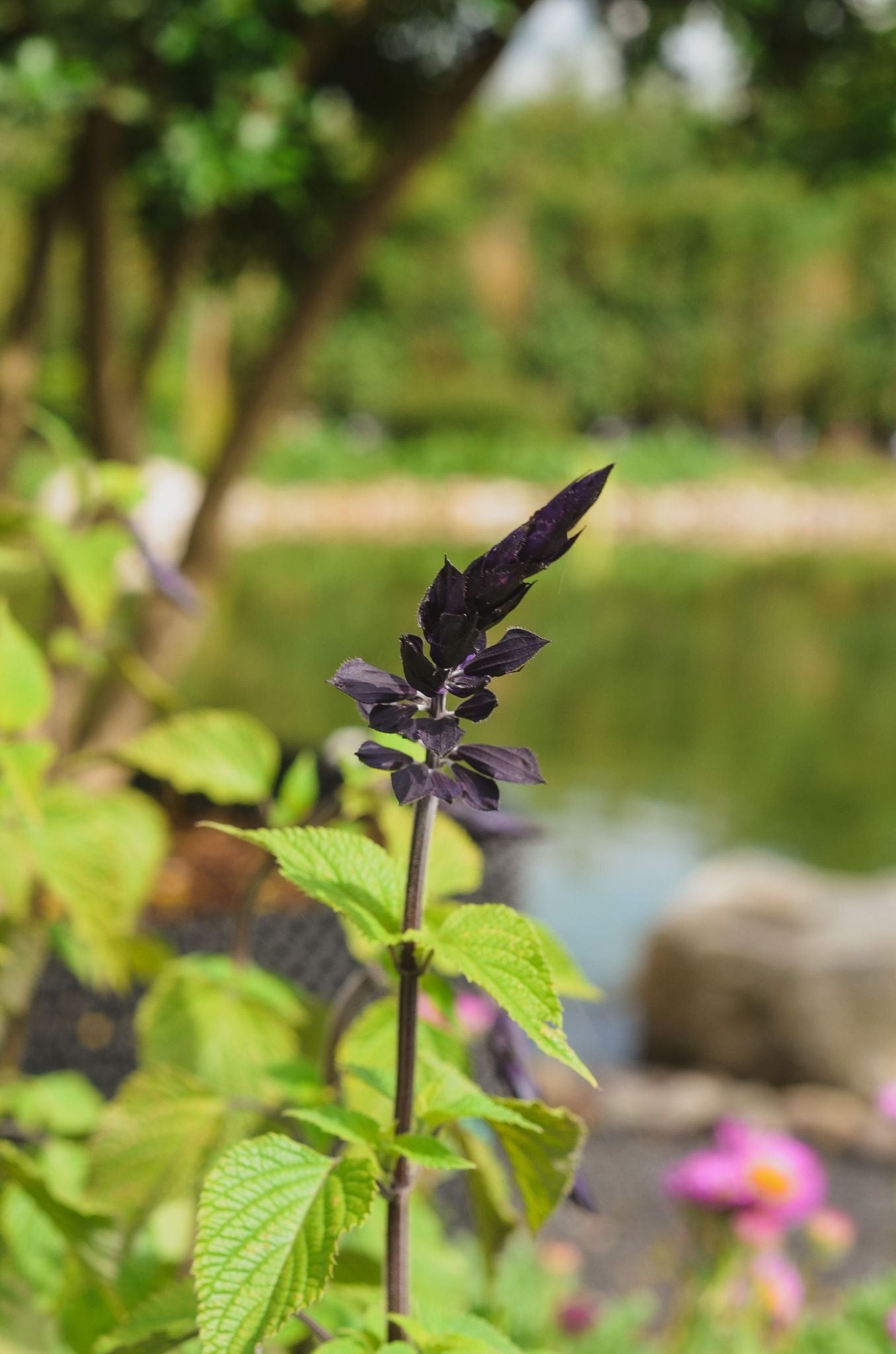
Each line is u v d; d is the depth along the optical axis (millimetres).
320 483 35375
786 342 46938
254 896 1209
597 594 20891
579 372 45625
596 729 10586
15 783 1133
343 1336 737
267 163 3113
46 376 14797
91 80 2723
